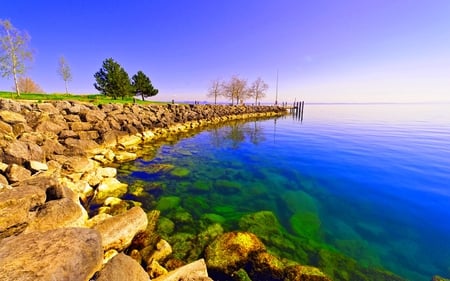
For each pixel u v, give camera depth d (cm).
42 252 227
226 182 931
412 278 446
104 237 401
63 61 3631
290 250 513
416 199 792
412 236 587
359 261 489
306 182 948
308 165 1181
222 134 2223
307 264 471
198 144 1700
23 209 344
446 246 548
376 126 2798
